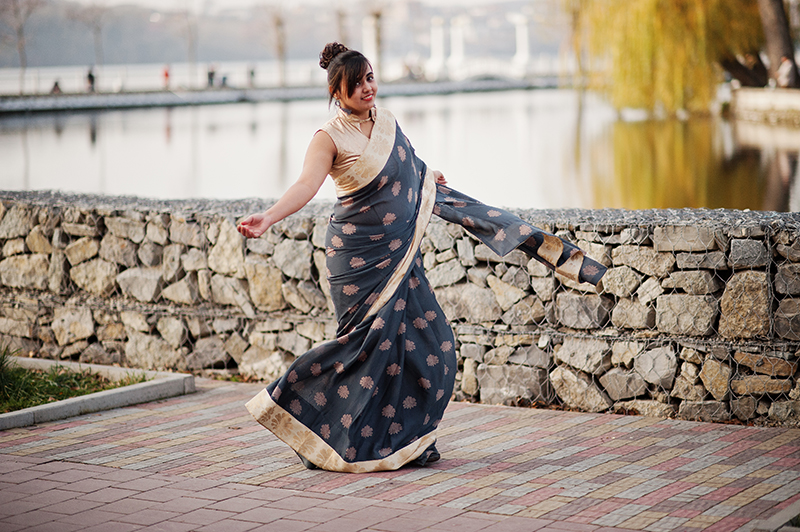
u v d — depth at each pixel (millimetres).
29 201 7109
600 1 22875
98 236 6828
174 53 185500
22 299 7043
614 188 17109
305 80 60406
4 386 5684
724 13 24672
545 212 5785
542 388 5551
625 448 4484
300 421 4168
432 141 26500
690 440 4613
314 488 3918
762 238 4992
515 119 33406
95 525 3463
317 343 6207
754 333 5004
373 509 3613
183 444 4691
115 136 28609
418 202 4262
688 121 28891
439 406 4262
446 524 3416
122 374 6312
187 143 26750
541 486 3877
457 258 5746
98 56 68312
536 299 5562
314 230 6176
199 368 6555
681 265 5156
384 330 4086
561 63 24109
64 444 4703
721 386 5059
